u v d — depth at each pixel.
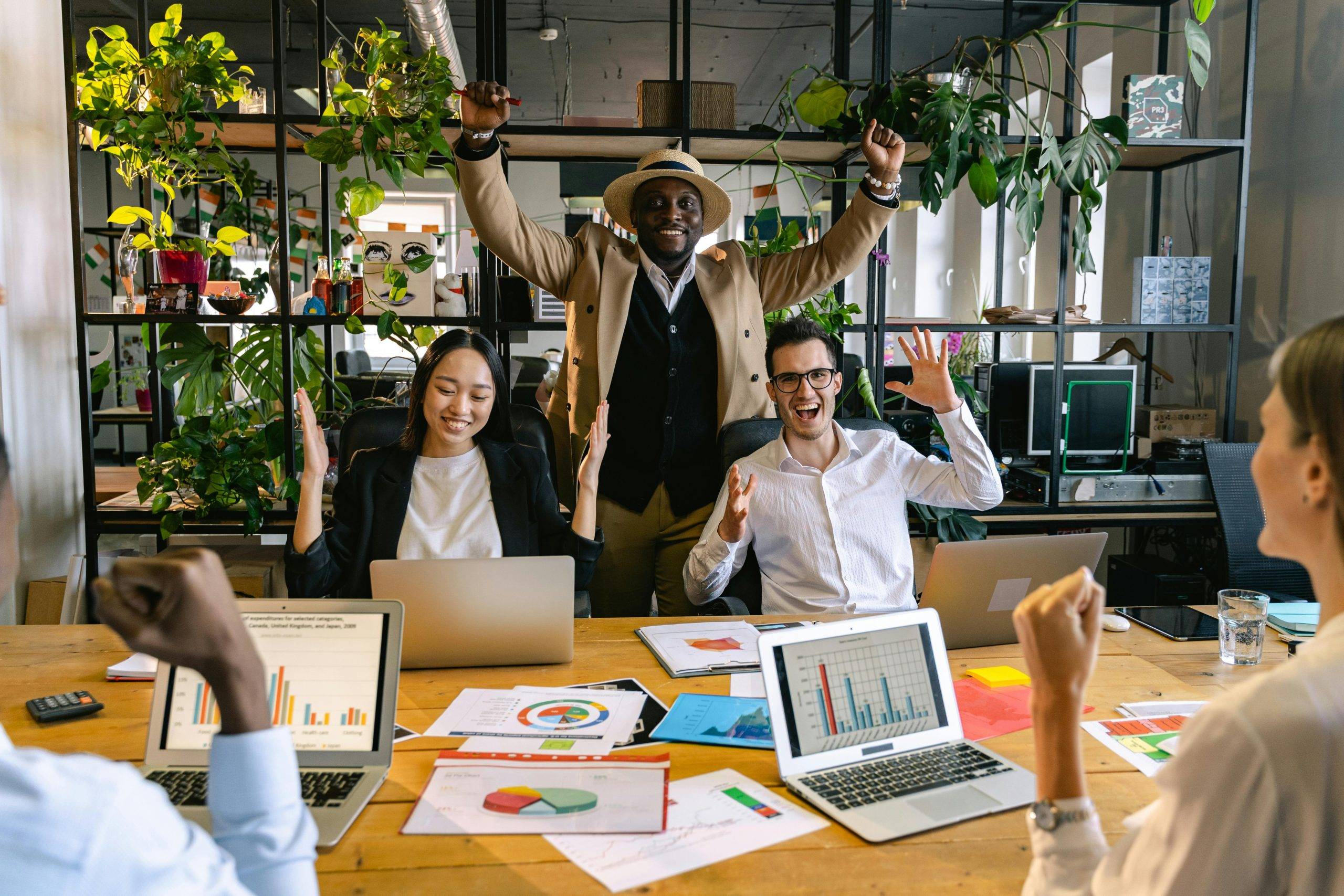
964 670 1.65
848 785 1.20
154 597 0.61
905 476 2.29
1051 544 1.72
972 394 3.46
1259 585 2.64
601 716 1.44
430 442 2.14
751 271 2.96
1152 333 4.18
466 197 2.65
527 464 2.16
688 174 2.62
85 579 3.00
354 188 2.95
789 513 2.21
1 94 2.90
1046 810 0.82
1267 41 3.62
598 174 4.36
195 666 0.66
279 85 2.95
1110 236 4.69
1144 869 0.68
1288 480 0.69
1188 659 1.73
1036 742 0.85
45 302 3.16
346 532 2.07
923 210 8.22
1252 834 0.63
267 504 3.03
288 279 3.02
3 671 1.63
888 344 6.12
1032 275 5.92
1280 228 3.56
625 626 1.90
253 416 3.21
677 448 2.72
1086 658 0.82
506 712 1.45
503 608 1.62
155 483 2.99
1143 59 4.42
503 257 2.74
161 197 4.06
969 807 1.15
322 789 1.18
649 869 1.02
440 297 3.13
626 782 1.21
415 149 2.92
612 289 2.69
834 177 3.70
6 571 0.65
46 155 3.15
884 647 1.32
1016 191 3.10
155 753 1.23
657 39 7.04
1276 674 0.65
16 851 0.49
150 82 2.87
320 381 3.41
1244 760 0.63
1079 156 3.04
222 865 0.57
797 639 1.27
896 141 2.71
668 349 2.69
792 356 2.19
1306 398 0.66
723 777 1.25
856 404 3.54
